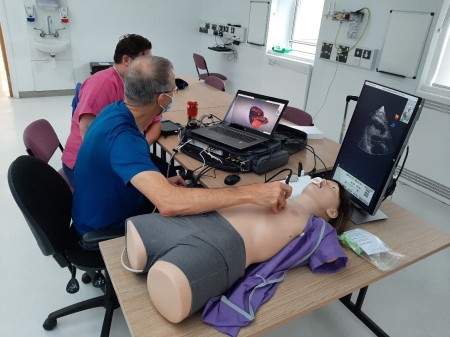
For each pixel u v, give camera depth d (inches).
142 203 57.7
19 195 46.3
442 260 89.3
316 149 80.7
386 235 50.8
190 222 39.3
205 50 237.6
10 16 180.2
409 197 119.9
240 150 66.2
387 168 49.0
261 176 65.1
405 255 46.6
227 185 60.9
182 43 237.1
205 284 34.2
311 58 169.2
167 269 33.0
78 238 57.0
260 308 37.2
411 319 71.2
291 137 80.9
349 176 56.2
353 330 67.7
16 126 154.9
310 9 171.0
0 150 130.8
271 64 180.5
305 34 177.0
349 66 141.6
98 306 63.8
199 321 35.1
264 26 181.0
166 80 50.0
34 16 184.2
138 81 48.9
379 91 52.3
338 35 143.6
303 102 165.9
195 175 63.3
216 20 220.2
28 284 73.2
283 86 175.6
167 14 224.2
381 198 50.4
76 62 206.7
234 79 214.8
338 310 71.9
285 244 42.0
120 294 37.6
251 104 78.3
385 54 127.6
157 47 230.2
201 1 230.8
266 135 73.6
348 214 49.6
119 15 209.9
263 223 41.3
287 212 43.8
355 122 56.4
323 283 41.2
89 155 49.9
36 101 192.7
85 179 51.9
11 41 184.7
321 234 42.5
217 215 41.0
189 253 34.7
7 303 68.3
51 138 78.7
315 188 48.6
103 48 211.9
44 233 49.0
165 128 81.1
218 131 74.6
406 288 79.4
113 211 53.6
